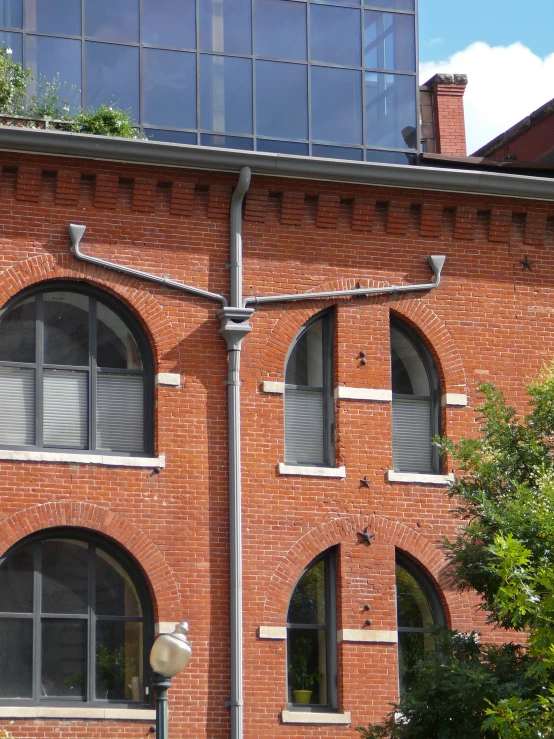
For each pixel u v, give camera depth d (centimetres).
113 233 2406
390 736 2169
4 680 2262
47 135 2339
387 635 2408
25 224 2366
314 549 2405
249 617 2350
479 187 2558
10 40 2564
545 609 1745
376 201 2538
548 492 1969
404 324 2558
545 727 1736
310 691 2391
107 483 2330
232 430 2389
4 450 2298
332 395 2491
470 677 1998
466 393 2544
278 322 2466
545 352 2597
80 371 2383
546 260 2634
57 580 2316
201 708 2300
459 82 3042
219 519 2370
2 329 2356
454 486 2155
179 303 2422
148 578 2322
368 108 2725
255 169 2448
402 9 2786
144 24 2633
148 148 2384
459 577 2122
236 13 2688
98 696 2298
